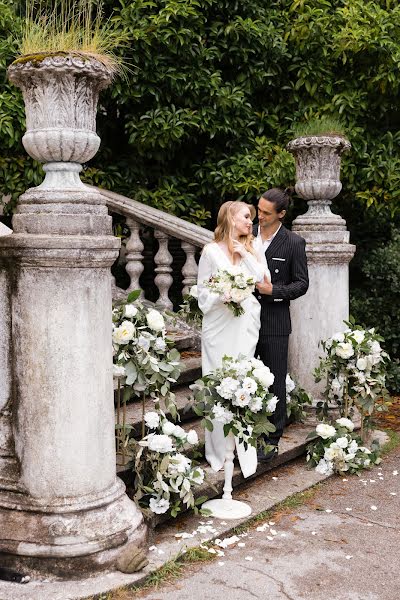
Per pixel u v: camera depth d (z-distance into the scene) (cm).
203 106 659
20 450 320
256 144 697
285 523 391
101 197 320
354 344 489
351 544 364
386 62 673
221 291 388
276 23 700
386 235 783
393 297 720
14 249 305
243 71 686
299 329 541
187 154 709
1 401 326
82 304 307
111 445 327
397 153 713
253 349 429
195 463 410
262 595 307
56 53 299
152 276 725
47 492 312
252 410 366
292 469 480
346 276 546
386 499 433
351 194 718
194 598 302
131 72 618
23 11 636
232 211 421
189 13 626
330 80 696
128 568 311
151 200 675
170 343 385
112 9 652
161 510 350
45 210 305
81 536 306
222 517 383
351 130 680
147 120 650
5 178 612
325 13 679
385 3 729
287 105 715
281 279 457
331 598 307
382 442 553
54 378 306
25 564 305
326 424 487
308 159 539
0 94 579
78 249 301
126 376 369
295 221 550
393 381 708
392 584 321
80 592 294
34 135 308
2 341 322
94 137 316
